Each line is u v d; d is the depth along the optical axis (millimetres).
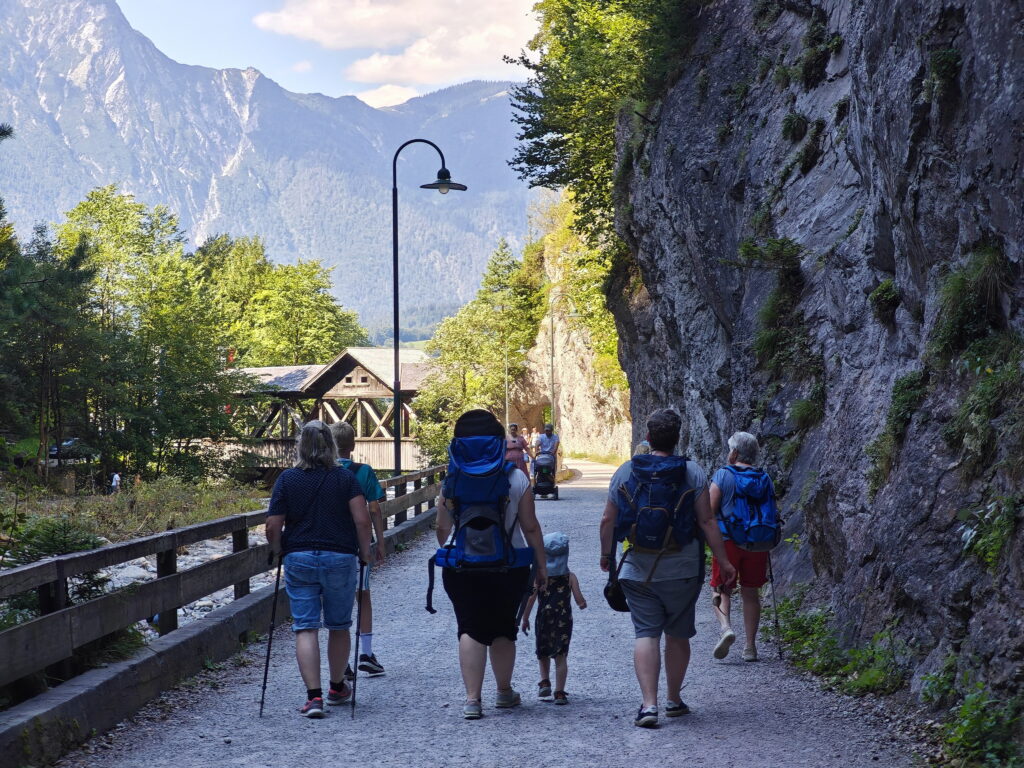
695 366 18547
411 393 57469
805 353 11500
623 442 56625
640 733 5770
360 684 7188
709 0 19078
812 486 9359
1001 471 5840
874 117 8102
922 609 6168
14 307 23688
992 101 6277
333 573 6336
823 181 12586
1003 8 6152
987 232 6512
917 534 6410
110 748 5473
